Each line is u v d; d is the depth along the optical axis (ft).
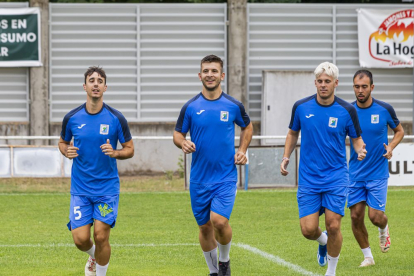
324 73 48.93
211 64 49.52
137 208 93.09
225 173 49.85
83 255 62.44
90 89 48.21
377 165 57.77
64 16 136.05
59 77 136.67
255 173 107.45
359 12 138.10
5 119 135.23
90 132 48.37
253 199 99.76
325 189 49.32
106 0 157.28
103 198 48.52
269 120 136.36
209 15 138.10
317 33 139.95
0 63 132.98
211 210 49.47
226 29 138.21
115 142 49.55
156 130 136.98
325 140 49.49
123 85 137.49
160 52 137.90
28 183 111.45
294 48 139.85
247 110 139.03
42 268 56.54
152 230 76.84
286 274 53.83
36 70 134.51
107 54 137.18
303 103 50.47
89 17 136.56
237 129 133.28
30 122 135.13
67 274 54.08
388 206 93.66
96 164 48.44
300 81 136.67
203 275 53.83
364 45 138.62
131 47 137.49
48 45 135.33
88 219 48.78
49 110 136.46
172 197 103.14
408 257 61.00
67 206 94.94
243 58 137.18
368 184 57.62
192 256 61.93
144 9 137.39
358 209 57.62
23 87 135.33
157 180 120.98
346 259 60.49
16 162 103.24
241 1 136.67
